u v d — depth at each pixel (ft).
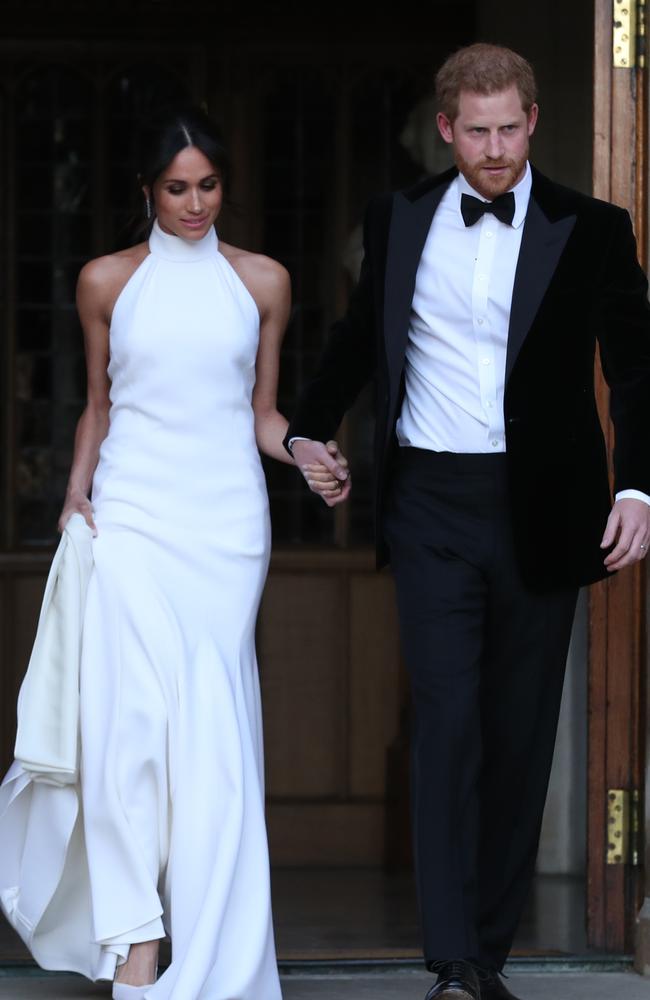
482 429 45.57
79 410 83.15
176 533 48.42
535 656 46.98
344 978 53.52
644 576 56.08
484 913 48.34
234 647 48.65
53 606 47.88
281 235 83.35
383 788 83.46
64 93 82.33
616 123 55.52
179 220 48.42
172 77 82.79
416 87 83.66
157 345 48.49
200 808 46.24
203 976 44.24
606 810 56.49
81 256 82.69
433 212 46.32
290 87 83.35
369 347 48.03
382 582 83.87
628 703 56.39
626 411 45.83
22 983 52.01
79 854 48.08
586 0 75.51
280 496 84.58
